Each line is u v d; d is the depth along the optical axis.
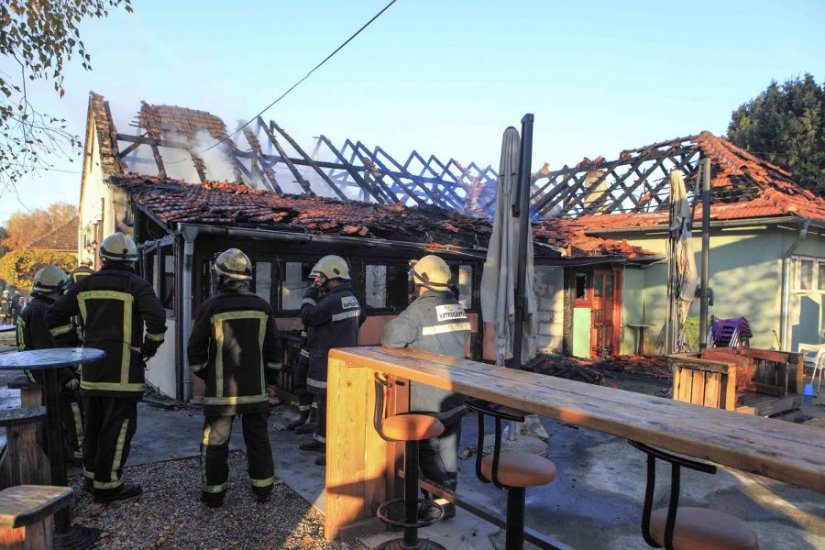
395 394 3.59
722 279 11.16
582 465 5.11
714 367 5.76
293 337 6.94
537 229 12.09
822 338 11.62
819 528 3.94
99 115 13.77
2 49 6.30
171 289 7.68
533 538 2.63
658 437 1.68
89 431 3.92
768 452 1.49
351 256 8.05
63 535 3.21
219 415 3.72
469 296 10.38
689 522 1.85
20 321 4.71
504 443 5.47
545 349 12.12
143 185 9.87
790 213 9.66
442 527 3.66
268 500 3.93
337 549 3.31
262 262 8.17
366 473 3.56
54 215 40.31
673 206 7.78
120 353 3.79
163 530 3.44
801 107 20.61
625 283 12.17
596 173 15.95
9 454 3.25
